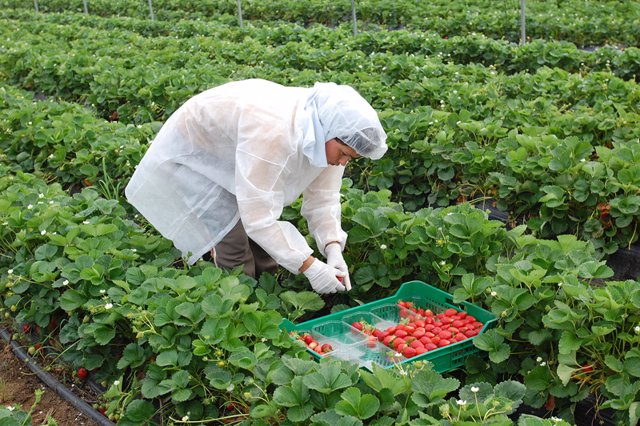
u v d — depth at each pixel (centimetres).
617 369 419
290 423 386
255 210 487
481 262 573
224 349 446
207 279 509
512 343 482
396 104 1005
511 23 1656
